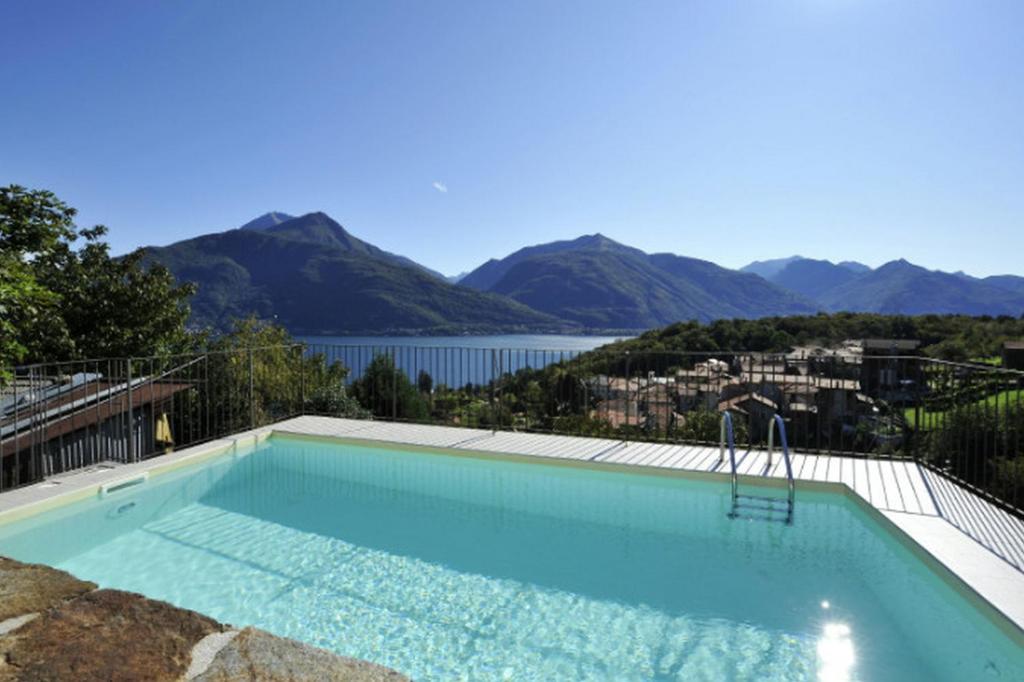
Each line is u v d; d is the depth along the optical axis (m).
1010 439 4.85
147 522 4.73
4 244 7.78
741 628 3.07
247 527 4.62
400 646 2.93
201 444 6.34
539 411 7.66
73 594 1.46
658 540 4.29
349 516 4.86
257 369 10.79
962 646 2.86
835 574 3.73
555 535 4.43
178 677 1.10
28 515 4.37
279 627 3.12
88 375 7.78
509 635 3.02
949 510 4.07
